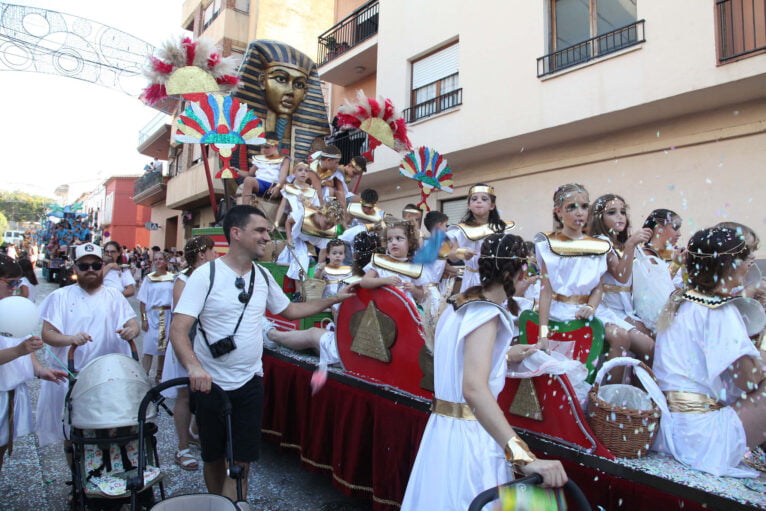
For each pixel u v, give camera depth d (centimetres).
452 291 417
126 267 705
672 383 217
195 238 452
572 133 822
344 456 326
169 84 520
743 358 200
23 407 319
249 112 538
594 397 208
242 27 1667
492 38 920
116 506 263
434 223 415
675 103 670
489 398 162
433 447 191
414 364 281
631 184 763
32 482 371
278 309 301
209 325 270
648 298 300
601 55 738
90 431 266
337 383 338
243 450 275
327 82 1619
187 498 199
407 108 1137
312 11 1781
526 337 275
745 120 646
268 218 565
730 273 210
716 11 621
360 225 516
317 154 589
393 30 1182
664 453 202
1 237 5994
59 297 341
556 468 144
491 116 905
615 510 197
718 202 663
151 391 233
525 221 923
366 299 319
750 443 193
